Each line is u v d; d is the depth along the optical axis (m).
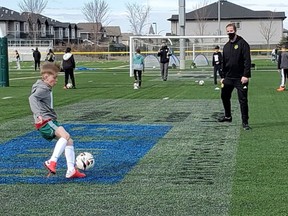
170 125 12.37
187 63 51.09
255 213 5.71
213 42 56.78
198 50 53.75
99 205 6.07
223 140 10.27
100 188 6.82
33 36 90.44
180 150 9.33
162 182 7.09
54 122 7.34
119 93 21.36
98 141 10.30
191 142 10.11
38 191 6.70
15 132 11.38
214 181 7.11
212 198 6.30
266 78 30.48
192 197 6.36
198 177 7.34
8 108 15.86
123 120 13.29
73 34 115.06
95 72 40.47
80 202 6.20
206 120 13.16
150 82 28.41
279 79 29.53
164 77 29.69
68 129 11.84
